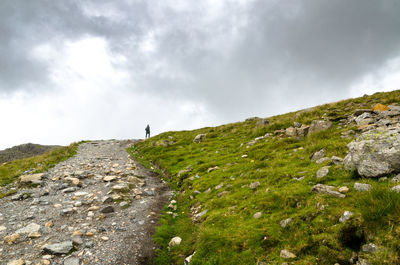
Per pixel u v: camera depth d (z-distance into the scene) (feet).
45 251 28.04
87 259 26.78
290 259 19.16
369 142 28.45
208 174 55.06
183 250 28.53
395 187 21.03
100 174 67.31
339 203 23.21
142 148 121.08
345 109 84.38
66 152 105.40
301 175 35.01
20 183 56.08
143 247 30.07
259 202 31.14
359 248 17.93
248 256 21.89
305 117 86.53
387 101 76.74
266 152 56.95
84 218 38.65
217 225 29.68
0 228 33.96
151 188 57.21
